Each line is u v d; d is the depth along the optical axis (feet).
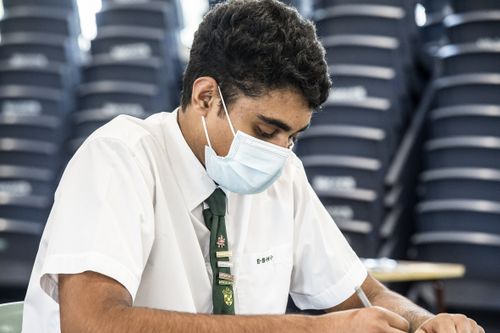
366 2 23.41
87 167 6.66
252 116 6.64
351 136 21.84
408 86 23.85
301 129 6.75
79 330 5.95
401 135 23.34
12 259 23.43
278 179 7.73
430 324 6.86
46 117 24.90
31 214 23.89
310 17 24.59
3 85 25.54
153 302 6.84
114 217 6.43
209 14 6.85
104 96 24.98
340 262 7.86
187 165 7.09
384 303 7.63
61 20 26.27
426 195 20.99
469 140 20.65
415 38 24.14
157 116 7.33
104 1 26.96
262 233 7.50
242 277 7.31
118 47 25.76
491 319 19.56
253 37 6.50
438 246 20.08
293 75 6.42
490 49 21.31
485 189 20.20
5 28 26.48
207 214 7.14
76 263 6.19
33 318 6.73
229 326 5.94
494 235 19.75
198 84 6.80
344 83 22.54
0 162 24.59
